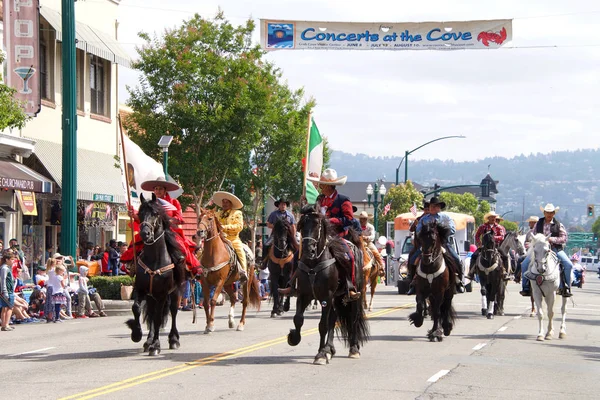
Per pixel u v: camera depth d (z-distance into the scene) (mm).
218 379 12836
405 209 92188
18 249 27438
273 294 25000
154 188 17094
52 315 24688
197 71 37594
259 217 55656
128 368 13977
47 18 33812
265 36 29953
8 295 22469
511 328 22734
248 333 20000
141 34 38562
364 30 30078
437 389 12305
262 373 13523
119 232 44688
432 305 18859
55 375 13258
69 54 28359
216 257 19547
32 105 31141
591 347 18734
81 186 35750
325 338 16359
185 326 22000
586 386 13172
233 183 45906
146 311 16422
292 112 47781
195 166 37750
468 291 39781
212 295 19891
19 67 31000
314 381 12789
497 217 26844
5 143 30625
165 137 30266
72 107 28422
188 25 39125
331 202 15930
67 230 28266
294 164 49281
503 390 12453
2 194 31906
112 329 22016
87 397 11188
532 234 21500
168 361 14898
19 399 11055
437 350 17156
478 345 18328
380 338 19359
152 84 38188
